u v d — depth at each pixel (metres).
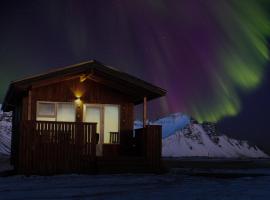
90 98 18.50
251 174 17.44
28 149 15.11
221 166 26.98
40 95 17.67
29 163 15.05
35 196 9.66
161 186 11.98
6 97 19.88
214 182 13.31
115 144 18.61
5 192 10.38
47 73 16.80
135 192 10.49
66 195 9.86
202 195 9.94
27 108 17.55
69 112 18.09
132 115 19.00
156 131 16.95
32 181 13.05
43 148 15.29
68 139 15.66
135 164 16.38
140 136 17.67
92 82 18.62
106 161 15.95
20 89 16.67
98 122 18.53
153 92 18.17
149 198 9.36
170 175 16.02
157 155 16.80
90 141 15.96
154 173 16.50
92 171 15.86
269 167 26.20
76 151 15.72
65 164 15.52
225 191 10.80
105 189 11.10
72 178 14.00
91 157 15.92
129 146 18.75
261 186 12.11
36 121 15.34
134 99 19.09
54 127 15.54
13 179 13.67
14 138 21.22
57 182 12.76
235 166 27.39
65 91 18.11
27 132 15.20
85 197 9.53
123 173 16.05
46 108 17.73
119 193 10.30
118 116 18.83
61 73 17.00
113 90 18.91
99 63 17.48
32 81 16.59
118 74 17.78
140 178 14.28
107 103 18.73
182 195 9.92
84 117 18.33
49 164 15.29
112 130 18.69
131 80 17.89
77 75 17.84
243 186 12.09
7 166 21.59
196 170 20.11
